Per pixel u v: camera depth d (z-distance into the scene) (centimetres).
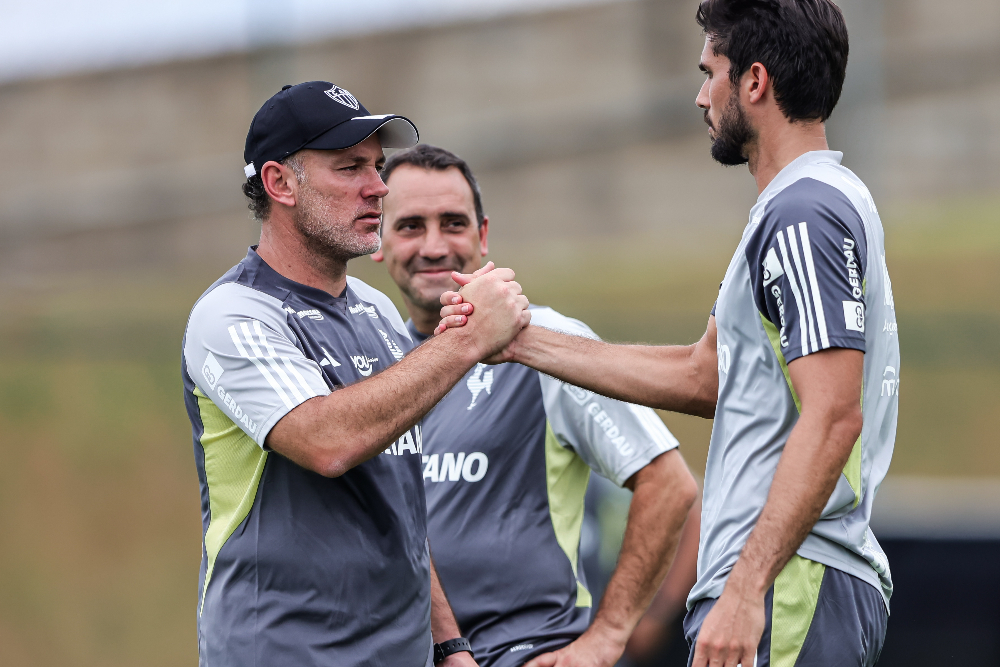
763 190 891
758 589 782
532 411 1091
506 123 6775
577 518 1097
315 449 857
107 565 3288
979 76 6334
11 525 3491
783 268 802
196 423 938
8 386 4250
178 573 3262
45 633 2969
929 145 6181
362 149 943
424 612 962
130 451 3859
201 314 912
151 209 5981
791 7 855
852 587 822
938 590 1425
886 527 1484
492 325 964
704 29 916
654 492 1055
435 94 6956
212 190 5997
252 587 897
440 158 1188
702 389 991
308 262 958
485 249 1273
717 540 856
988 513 1590
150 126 6288
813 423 782
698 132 6550
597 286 5178
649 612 1382
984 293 4512
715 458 883
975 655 1407
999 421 3628
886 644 1424
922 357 4031
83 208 6006
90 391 4219
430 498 1097
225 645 897
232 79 6288
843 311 786
